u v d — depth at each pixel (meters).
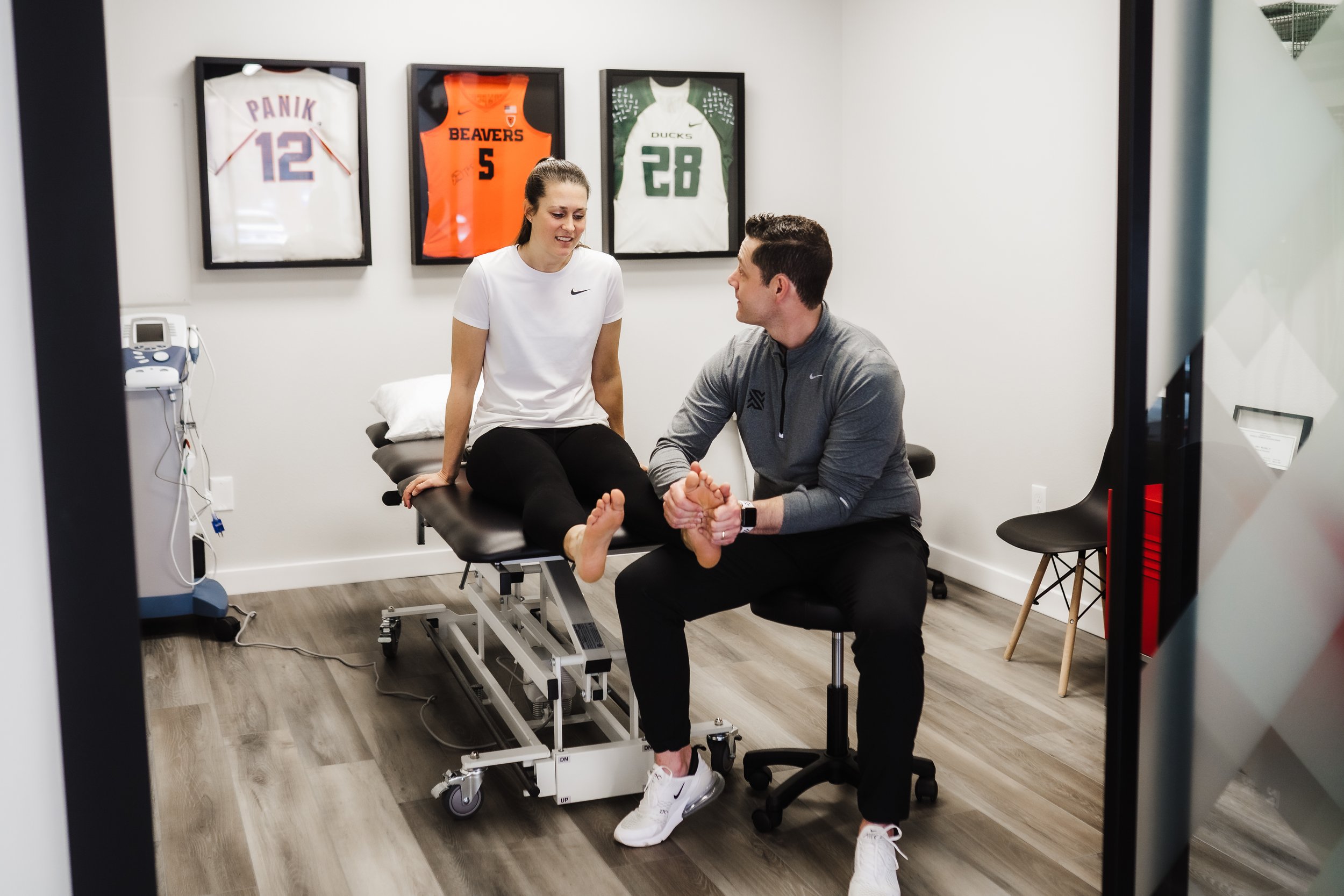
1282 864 1.66
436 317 4.04
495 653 3.29
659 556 2.25
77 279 1.13
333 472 3.99
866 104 4.32
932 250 4.01
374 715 2.84
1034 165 3.49
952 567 4.04
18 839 1.18
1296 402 1.59
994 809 2.33
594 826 2.28
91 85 1.11
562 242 2.55
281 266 3.80
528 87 4.01
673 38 4.22
